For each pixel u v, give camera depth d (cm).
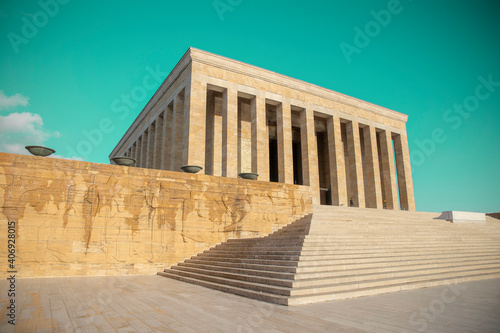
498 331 529
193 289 1023
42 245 1351
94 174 1491
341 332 522
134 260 1502
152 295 902
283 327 556
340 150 3142
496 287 996
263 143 2702
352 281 916
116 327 571
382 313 653
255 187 1883
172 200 1638
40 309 721
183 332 536
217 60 2603
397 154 3756
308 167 2881
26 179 1364
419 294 870
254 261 1121
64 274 1370
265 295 807
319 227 1438
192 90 2445
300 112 3091
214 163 2677
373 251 1189
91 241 1435
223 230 1741
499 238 1903
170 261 1577
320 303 754
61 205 1406
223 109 2644
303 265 926
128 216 1524
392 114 3675
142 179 1584
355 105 3369
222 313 670
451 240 1653
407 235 1524
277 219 1911
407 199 3544
